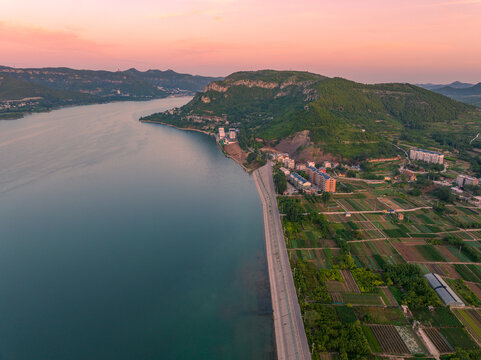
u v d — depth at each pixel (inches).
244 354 4918.8
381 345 4835.1
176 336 5260.8
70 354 4913.9
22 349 4992.6
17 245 7746.1
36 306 5866.1
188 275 6806.1
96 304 5935.0
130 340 5172.2
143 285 6466.5
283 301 5871.1
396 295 5885.8
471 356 4591.5
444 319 5310.0
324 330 5017.2
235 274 6850.4
